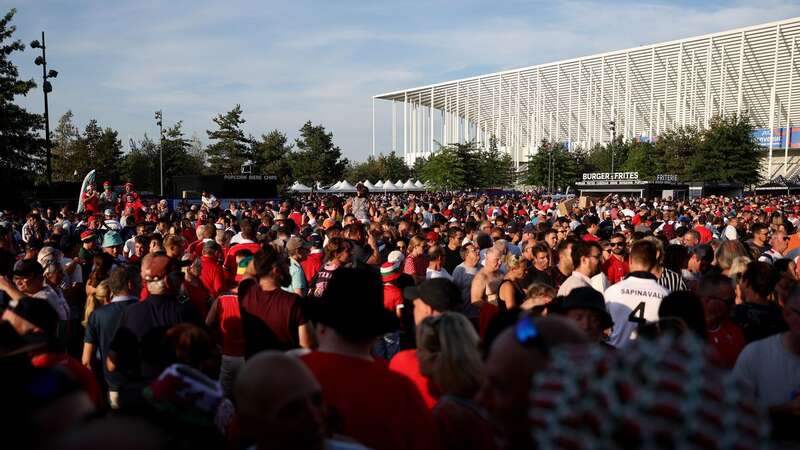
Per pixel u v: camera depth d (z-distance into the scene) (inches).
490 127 4566.9
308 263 307.9
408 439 91.8
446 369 102.1
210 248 259.9
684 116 3257.9
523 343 58.9
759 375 133.7
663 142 2396.7
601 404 37.9
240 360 191.9
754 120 3331.7
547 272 271.9
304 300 175.5
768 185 2041.1
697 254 297.0
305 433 73.6
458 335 103.4
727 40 2930.6
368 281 103.2
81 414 55.7
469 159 2427.4
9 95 1131.9
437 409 100.6
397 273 243.6
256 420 73.5
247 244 322.3
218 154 2384.4
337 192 2017.7
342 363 97.0
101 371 196.5
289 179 2426.2
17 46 1147.3
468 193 2202.3
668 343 39.2
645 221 578.9
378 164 3284.9
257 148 2415.1
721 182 2006.6
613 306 192.9
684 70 3299.7
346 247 254.1
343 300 98.3
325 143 2529.5
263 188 1391.5
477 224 465.1
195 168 2731.3
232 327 192.1
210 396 92.0
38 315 141.0
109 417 52.7
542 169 2596.0
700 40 3002.0
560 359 43.1
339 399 92.0
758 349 135.7
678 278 239.3
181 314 172.6
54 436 51.0
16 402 52.8
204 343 140.3
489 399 65.2
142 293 234.5
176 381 91.0
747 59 3009.4
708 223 566.9
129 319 168.2
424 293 164.7
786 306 132.7
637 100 3713.1
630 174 1968.5
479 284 238.8
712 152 2050.9
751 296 186.4
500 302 226.1
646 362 38.2
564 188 2554.1
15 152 1162.6
